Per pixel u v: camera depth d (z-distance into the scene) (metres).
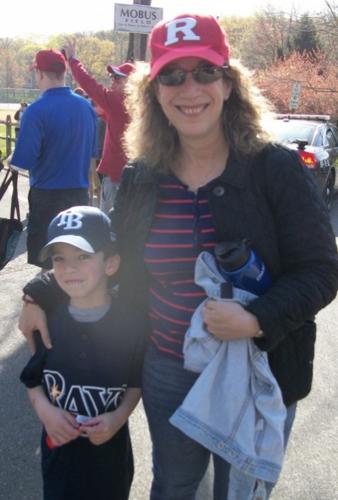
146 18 8.26
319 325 4.67
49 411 1.80
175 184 1.62
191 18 1.53
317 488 2.67
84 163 4.62
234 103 1.58
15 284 5.28
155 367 1.71
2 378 3.59
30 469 2.76
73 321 1.79
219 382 1.51
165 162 1.65
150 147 1.67
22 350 3.97
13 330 4.28
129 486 1.98
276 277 1.56
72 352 1.78
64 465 1.86
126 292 1.79
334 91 21.42
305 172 1.54
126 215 1.75
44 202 4.51
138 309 1.78
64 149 4.40
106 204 5.07
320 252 1.48
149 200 1.66
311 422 3.21
